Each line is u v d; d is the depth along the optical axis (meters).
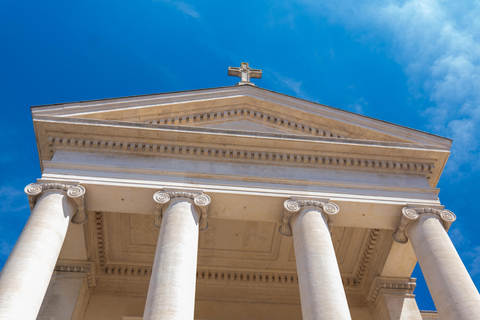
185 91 23.02
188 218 18.44
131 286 24.53
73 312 21.42
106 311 23.47
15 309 14.45
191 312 15.51
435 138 22.44
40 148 21.34
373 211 20.55
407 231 20.42
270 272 25.73
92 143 20.94
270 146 21.50
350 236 24.66
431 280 18.06
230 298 25.05
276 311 24.75
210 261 25.45
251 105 23.73
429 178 22.33
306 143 21.45
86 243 22.50
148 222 23.98
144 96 22.42
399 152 21.78
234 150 21.42
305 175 21.22
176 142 21.30
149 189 19.73
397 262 23.30
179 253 16.84
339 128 23.30
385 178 21.58
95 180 19.72
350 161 21.73
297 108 23.38
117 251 24.77
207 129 21.20
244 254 25.33
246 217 20.50
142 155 21.08
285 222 19.88
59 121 20.67
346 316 15.57
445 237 19.12
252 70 27.31
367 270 24.83
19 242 16.73
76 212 19.45
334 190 20.70
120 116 22.08
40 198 18.77
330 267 17.11
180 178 20.33
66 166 20.11
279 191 20.30
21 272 15.55
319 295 16.06
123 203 20.00
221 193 19.92
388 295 23.50
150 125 21.00
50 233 17.30
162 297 15.25
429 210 20.27
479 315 16.11
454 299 16.80
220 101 23.38
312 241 18.06
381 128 22.94
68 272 22.80
